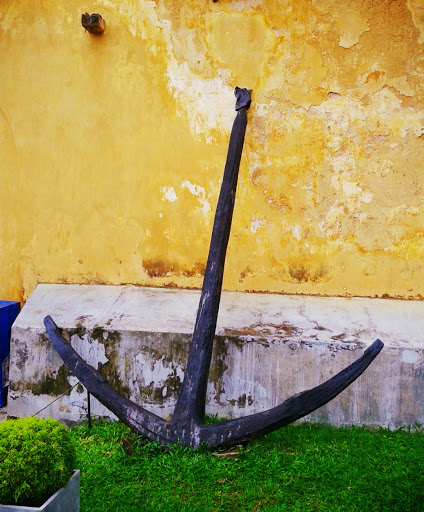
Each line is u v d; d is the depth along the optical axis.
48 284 5.12
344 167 4.69
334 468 3.54
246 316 4.54
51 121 5.08
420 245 4.62
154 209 4.95
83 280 5.08
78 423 4.51
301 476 3.47
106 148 5.00
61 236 5.11
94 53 4.99
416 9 4.54
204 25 4.83
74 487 2.75
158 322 4.52
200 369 3.75
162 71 4.90
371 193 4.67
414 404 4.16
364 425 4.21
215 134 4.84
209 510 3.12
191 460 3.53
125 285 5.01
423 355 4.15
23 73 5.11
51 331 3.97
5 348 4.86
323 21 4.67
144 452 3.69
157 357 4.43
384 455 3.74
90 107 5.01
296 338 4.29
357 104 4.65
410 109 4.60
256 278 4.83
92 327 4.50
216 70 4.82
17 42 5.12
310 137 4.72
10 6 5.12
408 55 4.58
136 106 4.95
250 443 3.82
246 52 4.79
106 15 4.97
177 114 4.89
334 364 4.23
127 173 4.98
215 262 3.94
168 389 4.42
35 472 2.49
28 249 5.17
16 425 2.67
